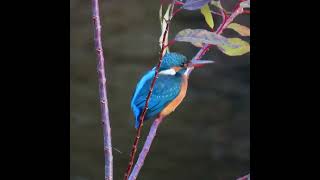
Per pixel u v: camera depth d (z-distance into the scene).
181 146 9.70
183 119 9.87
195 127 9.85
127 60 10.42
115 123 9.70
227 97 10.16
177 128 9.77
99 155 9.72
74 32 10.58
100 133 9.86
